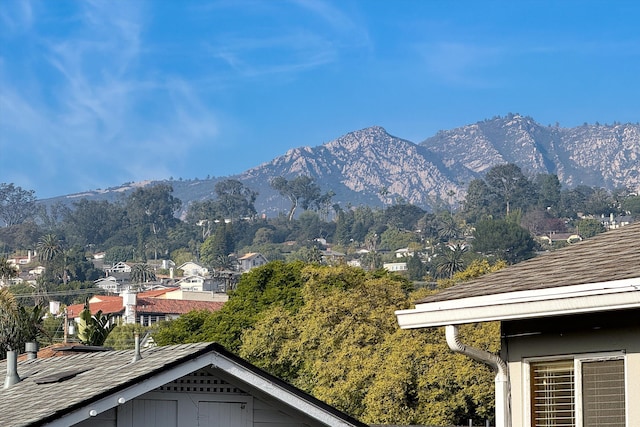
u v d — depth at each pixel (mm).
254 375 16000
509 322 15992
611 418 14555
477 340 50812
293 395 16141
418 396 51562
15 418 15328
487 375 50438
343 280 69188
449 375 50312
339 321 63281
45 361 20359
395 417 51094
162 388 16219
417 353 51938
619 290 13695
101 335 67812
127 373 15766
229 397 16547
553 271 15578
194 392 16391
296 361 62906
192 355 15648
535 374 15578
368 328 60906
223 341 76750
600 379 14742
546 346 15383
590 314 14859
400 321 16141
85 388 15703
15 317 69125
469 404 50969
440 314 15695
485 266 63438
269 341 64562
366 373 55094
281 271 81312
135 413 16016
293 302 79312
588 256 15938
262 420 16656
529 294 14789
